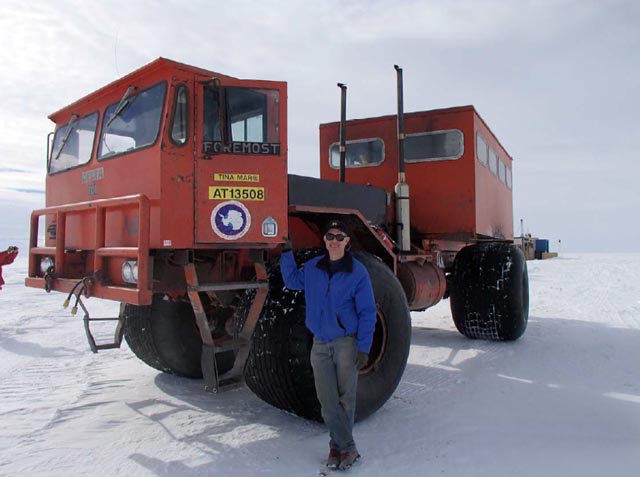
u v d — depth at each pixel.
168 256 3.81
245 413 4.15
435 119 6.92
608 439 3.53
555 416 4.00
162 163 3.52
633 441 3.49
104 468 3.13
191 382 5.09
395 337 4.15
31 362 5.84
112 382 5.07
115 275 3.82
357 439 3.58
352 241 4.98
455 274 7.14
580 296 12.16
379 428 3.79
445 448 3.42
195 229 3.57
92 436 3.66
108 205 3.76
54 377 5.24
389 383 4.07
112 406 4.33
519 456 3.28
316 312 3.20
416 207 7.03
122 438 3.62
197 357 5.19
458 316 7.05
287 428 3.80
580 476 2.99
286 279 3.50
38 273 4.75
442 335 7.55
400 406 4.29
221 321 4.70
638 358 5.84
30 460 3.24
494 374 5.29
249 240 3.70
